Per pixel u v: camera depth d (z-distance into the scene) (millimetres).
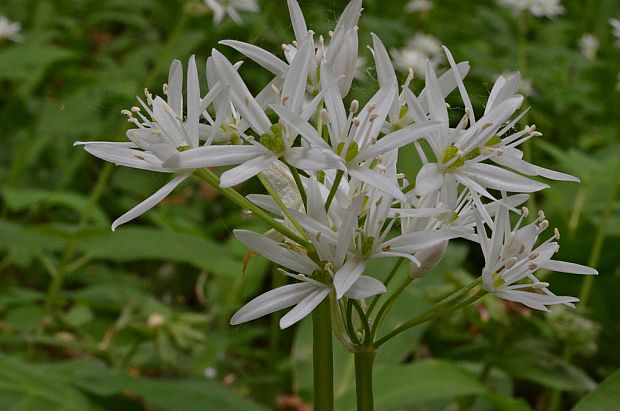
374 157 187
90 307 363
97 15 643
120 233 328
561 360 295
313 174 188
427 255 191
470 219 200
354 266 186
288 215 189
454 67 192
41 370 257
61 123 477
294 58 188
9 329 334
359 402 196
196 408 250
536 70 515
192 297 424
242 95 188
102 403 255
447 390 256
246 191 265
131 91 472
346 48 198
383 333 276
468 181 189
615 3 728
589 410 219
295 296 186
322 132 200
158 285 425
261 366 355
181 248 321
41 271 417
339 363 266
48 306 337
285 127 187
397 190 181
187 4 420
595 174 377
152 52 534
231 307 350
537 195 452
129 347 317
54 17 631
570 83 514
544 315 318
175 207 460
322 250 186
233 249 372
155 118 193
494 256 193
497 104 194
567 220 370
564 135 522
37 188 480
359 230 186
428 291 287
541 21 723
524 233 194
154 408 285
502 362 295
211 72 195
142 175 476
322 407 197
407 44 535
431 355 334
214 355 313
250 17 552
